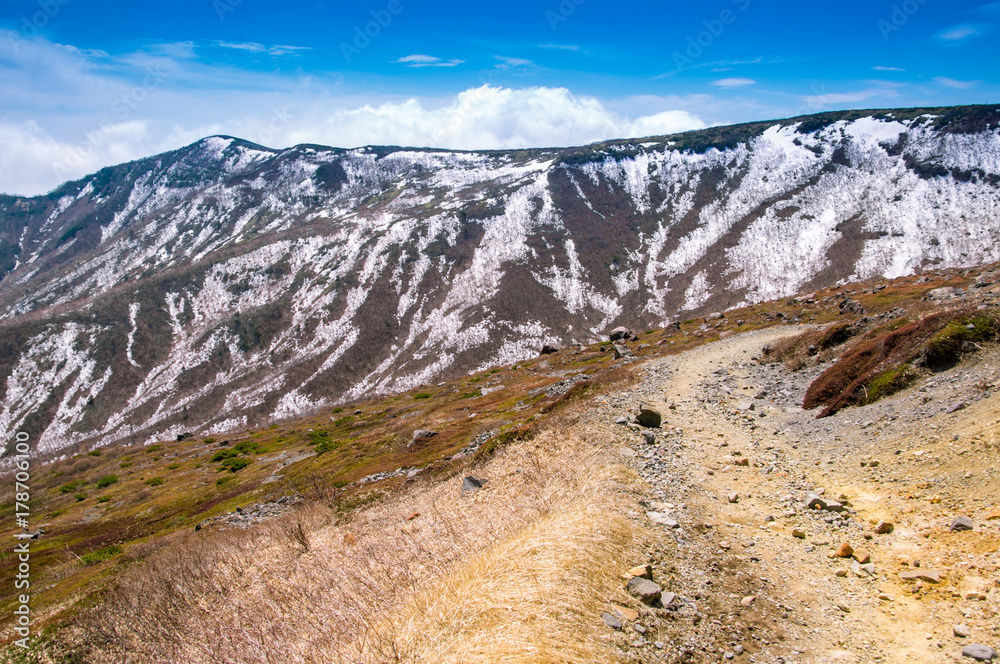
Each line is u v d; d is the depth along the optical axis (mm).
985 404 13414
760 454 16094
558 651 6582
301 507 25766
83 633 13789
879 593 8367
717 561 9531
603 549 9273
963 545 8984
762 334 46938
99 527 44375
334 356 186250
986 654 6527
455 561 10797
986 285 32125
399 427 50156
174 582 15672
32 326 197375
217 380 180375
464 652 6754
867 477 12797
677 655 6930
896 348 19375
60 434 158625
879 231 193125
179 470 69562
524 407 38688
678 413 21422
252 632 10148
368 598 10211
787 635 7508
